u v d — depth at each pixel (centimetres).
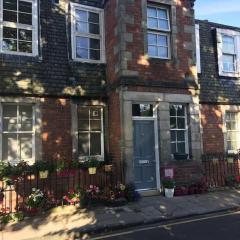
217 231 705
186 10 1161
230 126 1325
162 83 1077
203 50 1310
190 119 1116
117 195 950
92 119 1098
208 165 1200
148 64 1067
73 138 1046
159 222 801
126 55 1034
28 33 1051
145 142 1060
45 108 1023
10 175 898
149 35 1105
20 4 1052
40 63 1036
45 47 1059
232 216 835
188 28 1155
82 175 1016
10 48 1020
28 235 708
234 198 1005
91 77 1107
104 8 1171
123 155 999
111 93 1092
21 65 1009
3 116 982
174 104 1116
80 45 1127
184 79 1120
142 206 916
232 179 1193
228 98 1311
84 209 900
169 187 1020
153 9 1125
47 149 1009
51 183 978
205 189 1085
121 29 1039
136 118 1052
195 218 828
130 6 1065
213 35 1349
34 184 955
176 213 847
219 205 923
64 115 1047
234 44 1374
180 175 1070
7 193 909
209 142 1248
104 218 811
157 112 1072
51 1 1104
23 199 919
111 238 690
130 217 815
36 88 1012
